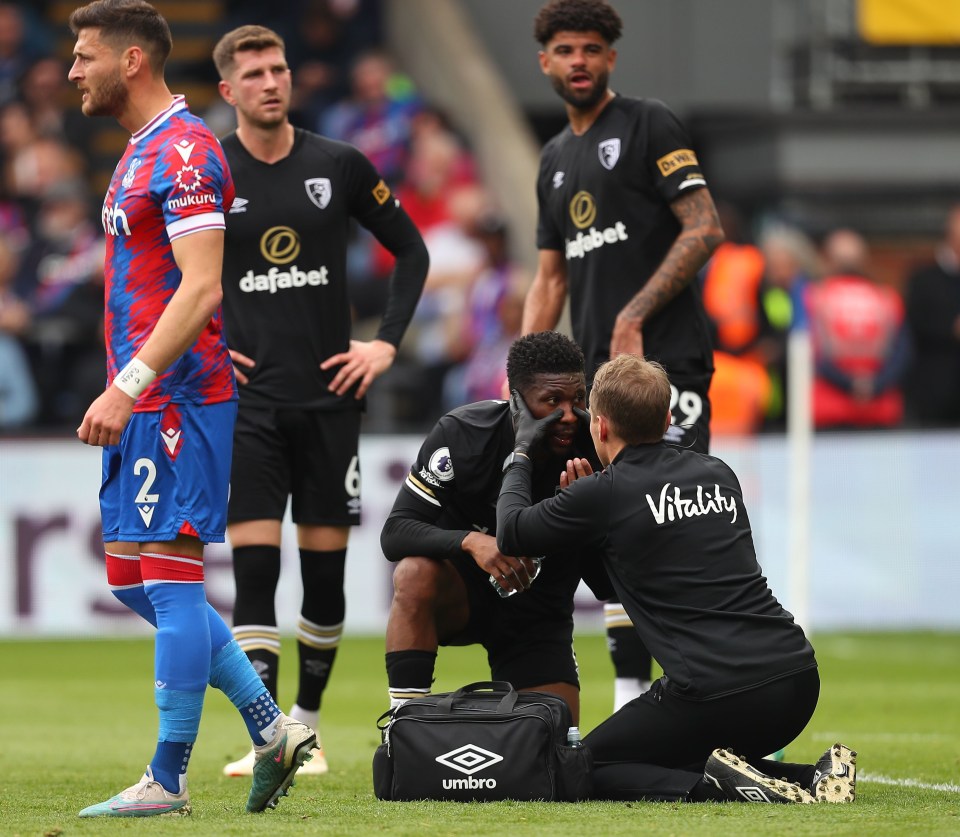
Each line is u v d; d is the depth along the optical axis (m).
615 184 21.56
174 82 62.09
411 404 52.31
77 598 47.34
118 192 15.89
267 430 22.11
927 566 50.53
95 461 47.38
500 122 60.28
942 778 20.12
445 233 54.81
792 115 60.88
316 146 22.73
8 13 59.44
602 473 16.84
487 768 16.08
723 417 51.41
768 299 51.97
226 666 15.93
